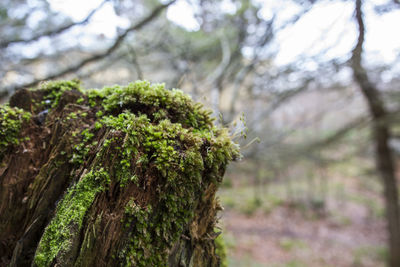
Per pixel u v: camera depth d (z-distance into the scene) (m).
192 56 5.25
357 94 6.07
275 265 7.76
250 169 9.70
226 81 5.26
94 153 1.05
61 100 1.32
